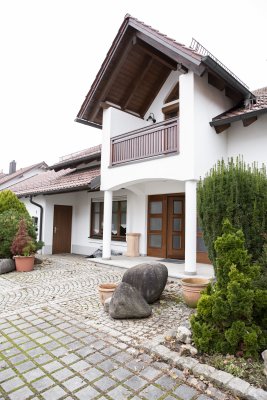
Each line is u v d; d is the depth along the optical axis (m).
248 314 3.09
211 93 7.72
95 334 3.85
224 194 4.58
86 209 13.32
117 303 4.36
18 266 8.41
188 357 3.12
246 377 2.73
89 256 11.63
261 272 3.68
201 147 7.21
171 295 5.63
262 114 6.75
